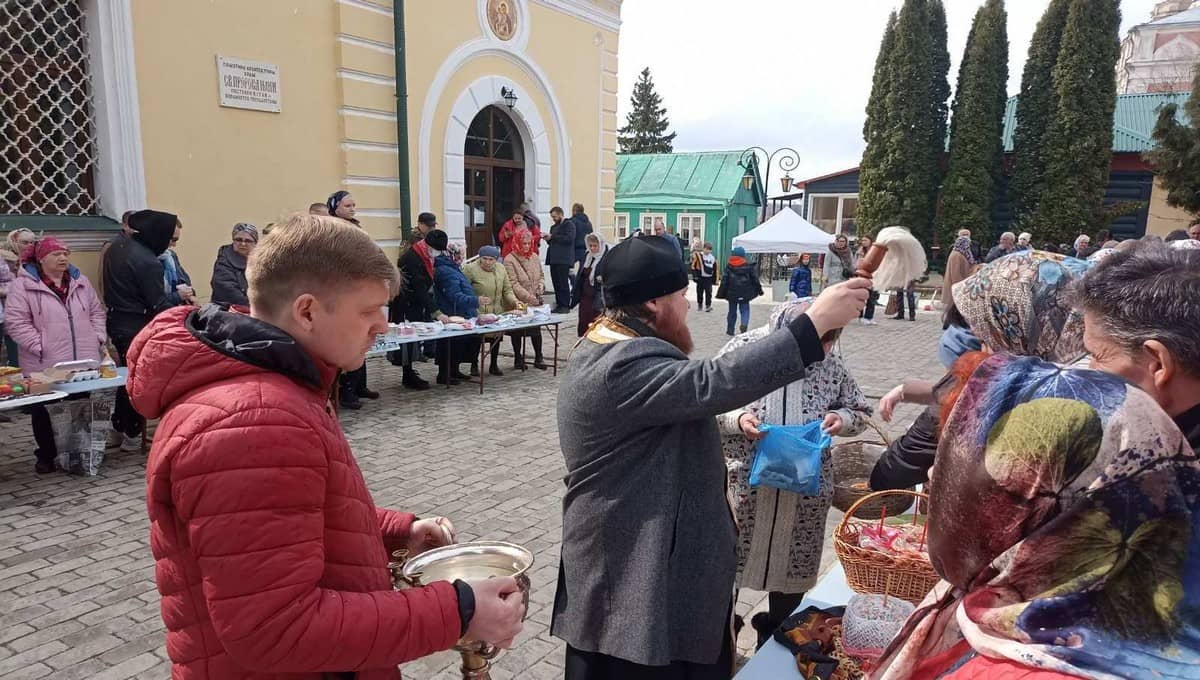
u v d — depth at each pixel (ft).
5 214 20.71
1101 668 2.32
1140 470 2.44
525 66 37.42
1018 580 2.62
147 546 12.12
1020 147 72.02
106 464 16.10
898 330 40.75
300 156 27.76
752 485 7.49
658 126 193.77
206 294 25.13
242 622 3.12
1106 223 69.36
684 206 84.02
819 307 4.53
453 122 33.65
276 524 3.18
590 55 41.70
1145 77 119.55
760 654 5.82
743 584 8.01
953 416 2.94
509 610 3.84
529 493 14.73
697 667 5.38
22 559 11.59
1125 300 3.02
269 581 3.13
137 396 3.46
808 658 5.54
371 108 29.96
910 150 72.84
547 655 9.37
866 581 5.73
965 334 7.23
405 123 31.04
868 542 5.96
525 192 40.09
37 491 14.48
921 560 5.47
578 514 5.44
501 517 13.56
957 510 2.79
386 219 31.32
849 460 8.63
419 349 25.62
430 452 17.19
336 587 3.58
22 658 8.96
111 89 22.12
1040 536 2.53
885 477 6.49
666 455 5.17
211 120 24.76
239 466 3.15
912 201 73.05
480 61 34.91
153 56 22.99
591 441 5.31
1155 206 72.64
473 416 20.35
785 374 4.49
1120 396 2.56
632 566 5.19
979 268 5.83
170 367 3.39
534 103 38.63
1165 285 2.95
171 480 3.28
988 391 2.85
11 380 13.53
